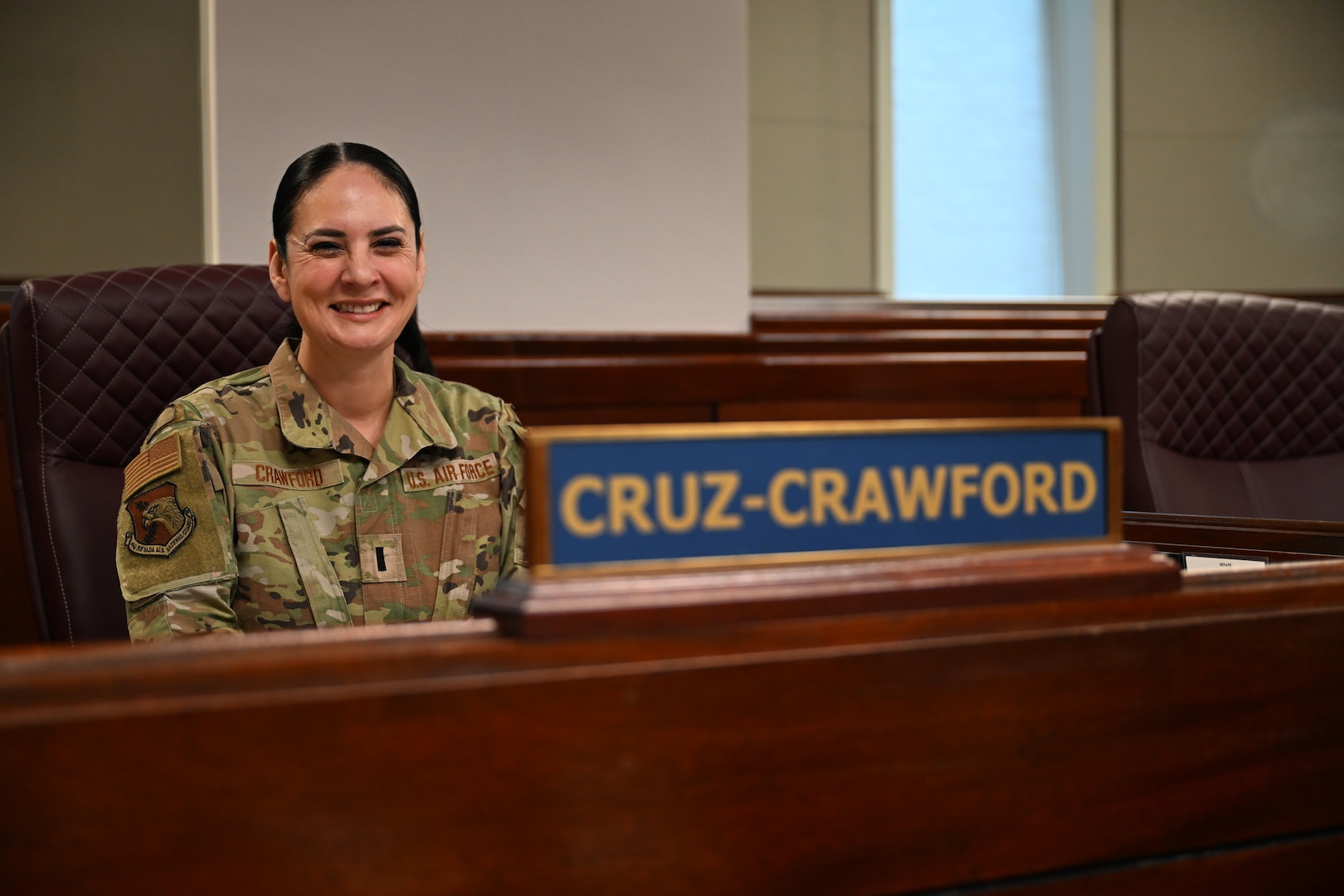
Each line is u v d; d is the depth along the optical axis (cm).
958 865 56
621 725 51
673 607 53
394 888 48
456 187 271
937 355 316
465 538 127
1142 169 435
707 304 294
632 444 55
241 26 251
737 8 290
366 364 125
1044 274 438
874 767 55
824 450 58
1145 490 178
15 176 319
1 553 237
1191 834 61
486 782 49
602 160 282
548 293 280
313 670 48
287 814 46
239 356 152
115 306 146
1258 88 440
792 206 415
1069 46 434
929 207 427
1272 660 63
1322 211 445
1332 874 64
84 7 320
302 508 121
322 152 125
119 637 137
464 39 269
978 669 56
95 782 44
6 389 142
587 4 279
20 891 43
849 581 57
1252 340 187
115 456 145
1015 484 62
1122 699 59
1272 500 185
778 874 53
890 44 420
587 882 50
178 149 329
